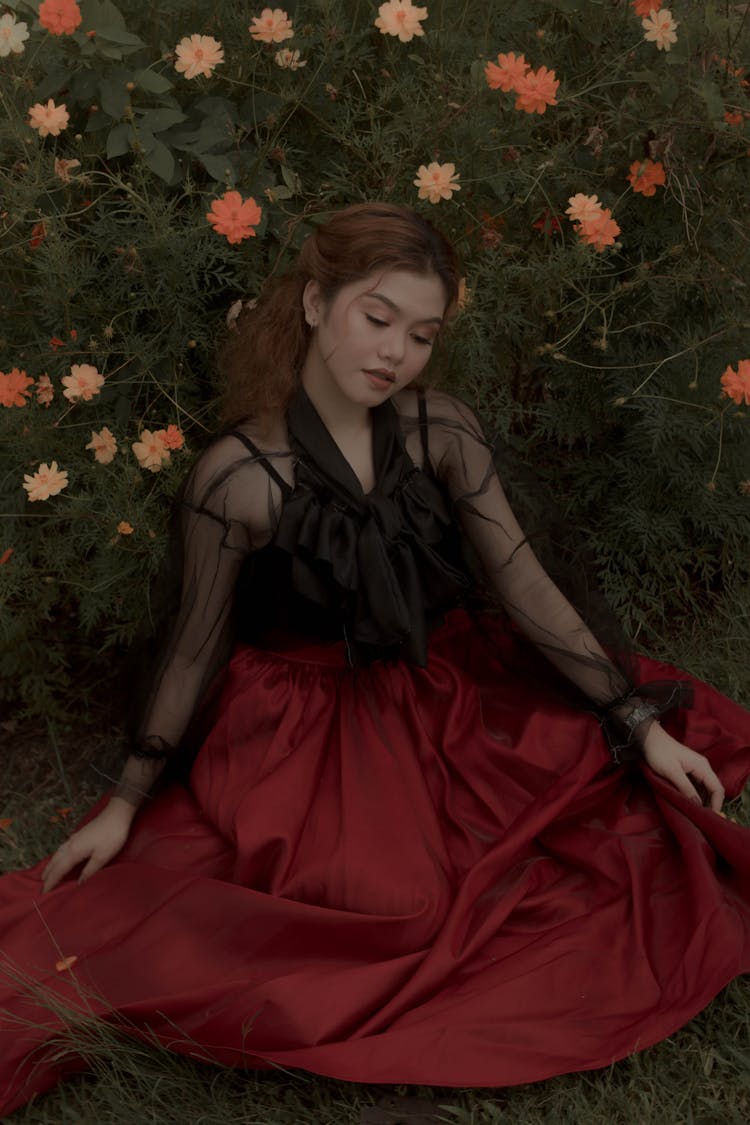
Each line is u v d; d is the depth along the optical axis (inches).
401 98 92.0
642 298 95.8
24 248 87.8
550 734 79.8
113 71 86.4
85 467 88.1
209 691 79.9
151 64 89.4
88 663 102.6
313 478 72.3
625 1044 65.2
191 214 87.4
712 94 86.5
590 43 97.7
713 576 108.1
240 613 80.0
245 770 77.7
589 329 97.0
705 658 101.0
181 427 92.4
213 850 76.5
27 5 86.7
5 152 88.3
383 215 67.4
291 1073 65.4
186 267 86.0
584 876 75.3
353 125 94.9
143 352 88.2
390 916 68.9
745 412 94.7
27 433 85.5
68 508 85.7
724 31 93.7
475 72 87.2
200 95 91.4
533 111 84.6
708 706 87.4
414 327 67.6
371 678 79.4
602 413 99.8
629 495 99.5
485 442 79.2
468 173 90.8
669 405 94.2
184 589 76.7
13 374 81.0
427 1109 65.4
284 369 73.5
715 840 74.0
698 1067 67.6
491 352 94.1
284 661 79.9
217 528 73.8
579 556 84.4
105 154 89.6
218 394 92.5
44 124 80.2
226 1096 66.8
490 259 90.3
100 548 88.0
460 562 81.7
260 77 93.7
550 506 84.1
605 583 101.0
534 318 95.7
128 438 89.3
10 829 88.4
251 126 91.4
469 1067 63.7
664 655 101.3
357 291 66.6
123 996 68.1
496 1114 64.3
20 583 90.4
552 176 92.2
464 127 89.7
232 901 70.1
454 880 72.4
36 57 88.8
